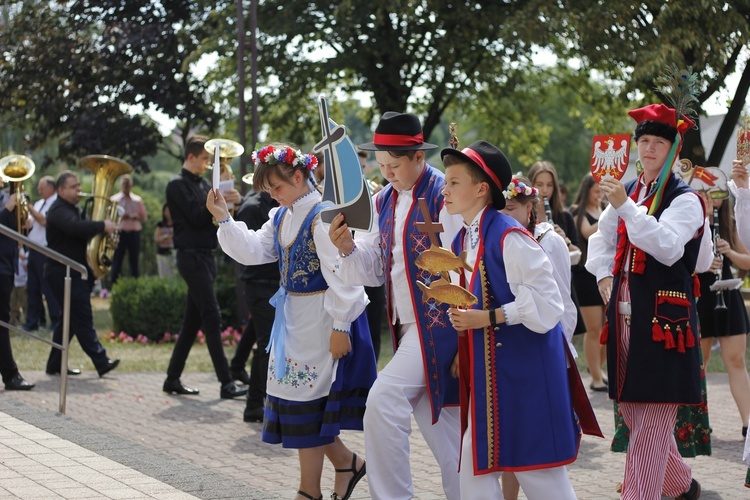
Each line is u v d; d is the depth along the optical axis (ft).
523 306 12.30
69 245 31.14
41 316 46.78
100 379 31.42
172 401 27.48
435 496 17.61
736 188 16.93
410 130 14.78
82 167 34.32
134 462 17.28
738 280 21.79
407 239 14.66
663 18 45.85
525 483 12.55
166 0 66.23
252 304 23.65
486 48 57.88
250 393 24.48
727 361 22.95
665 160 15.52
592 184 28.94
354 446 21.99
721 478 19.15
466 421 12.84
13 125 73.61
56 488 15.21
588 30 47.06
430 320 14.34
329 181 14.33
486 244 12.71
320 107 14.35
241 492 15.78
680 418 18.39
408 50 58.70
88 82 68.18
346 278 14.87
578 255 23.31
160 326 42.50
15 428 19.72
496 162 12.82
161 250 60.75
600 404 27.40
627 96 56.70
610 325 15.76
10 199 34.42
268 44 59.16
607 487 18.48
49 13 68.54
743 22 45.68
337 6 53.67
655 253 14.69
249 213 23.48
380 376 14.51
